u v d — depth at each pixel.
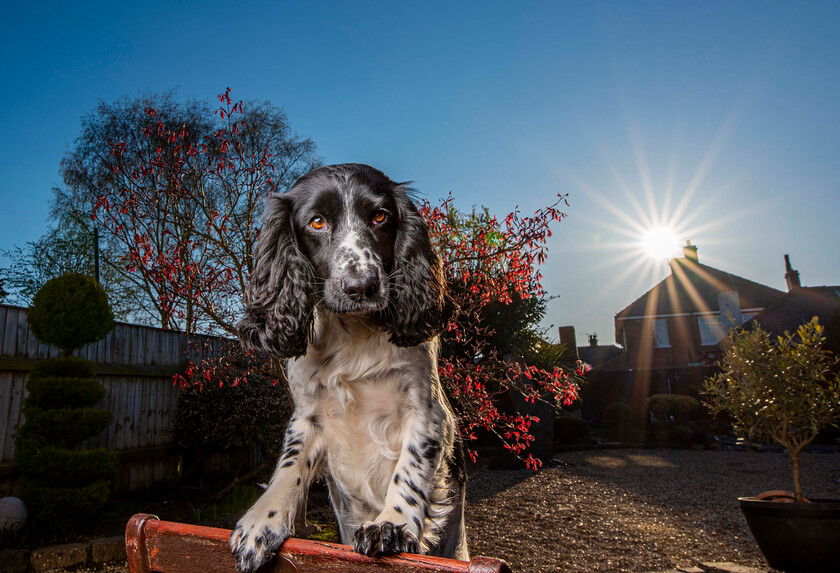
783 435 4.50
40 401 4.96
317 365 1.81
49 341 5.15
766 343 4.59
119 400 6.58
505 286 4.51
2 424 5.19
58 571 4.12
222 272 4.04
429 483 1.64
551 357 10.70
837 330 15.41
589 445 13.08
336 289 1.63
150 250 3.97
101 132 13.28
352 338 1.77
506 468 9.46
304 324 1.81
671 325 26.16
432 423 1.74
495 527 5.69
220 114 3.94
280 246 1.88
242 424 6.54
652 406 15.90
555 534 5.41
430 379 1.81
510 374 6.30
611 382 22.17
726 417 16.14
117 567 4.27
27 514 4.74
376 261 1.67
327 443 1.82
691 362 25.09
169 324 4.41
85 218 13.55
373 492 1.81
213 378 6.37
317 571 1.16
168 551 1.32
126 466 6.64
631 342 26.73
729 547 5.01
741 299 25.56
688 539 5.25
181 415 6.97
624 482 8.38
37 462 4.71
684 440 13.64
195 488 6.89
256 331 1.91
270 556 1.22
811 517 4.04
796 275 29.12
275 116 12.48
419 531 1.51
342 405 1.78
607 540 5.21
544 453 9.95
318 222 1.80
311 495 5.98
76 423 4.90
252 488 6.54
